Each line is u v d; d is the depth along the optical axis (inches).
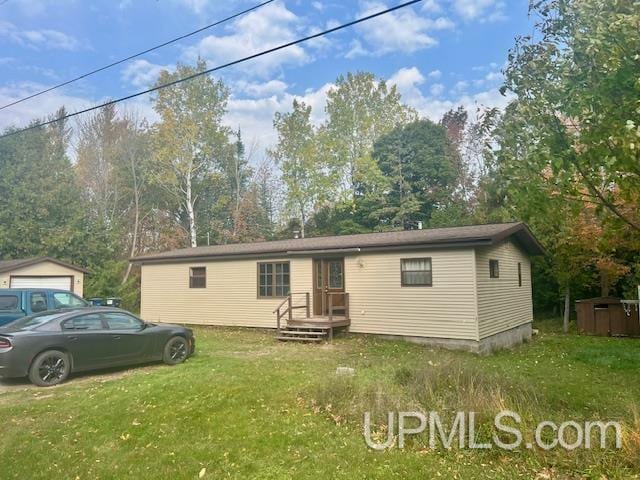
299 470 176.6
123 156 1334.9
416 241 516.1
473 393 223.6
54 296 491.5
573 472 163.6
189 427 226.2
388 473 169.9
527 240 647.1
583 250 661.9
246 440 207.8
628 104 168.4
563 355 499.8
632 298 657.6
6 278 740.7
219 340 546.3
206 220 1467.8
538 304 845.2
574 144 192.7
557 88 193.8
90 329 351.9
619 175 180.2
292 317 599.2
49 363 326.3
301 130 1359.5
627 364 432.8
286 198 1421.0
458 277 499.5
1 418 247.1
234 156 1507.1
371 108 1396.4
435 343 510.0
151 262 758.5
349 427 218.5
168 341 391.5
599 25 175.0
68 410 257.4
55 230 1015.6
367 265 564.7
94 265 1029.8
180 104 1179.9
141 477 178.1
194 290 716.0
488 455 181.9
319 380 293.6
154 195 1376.7
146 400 265.3
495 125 219.5
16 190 1019.9
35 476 182.7
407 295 533.0
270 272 645.9
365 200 1296.8
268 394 273.1
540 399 243.6
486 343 506.9
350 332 571.5
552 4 204.7
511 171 207.3
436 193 1269.7
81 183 1311.5
